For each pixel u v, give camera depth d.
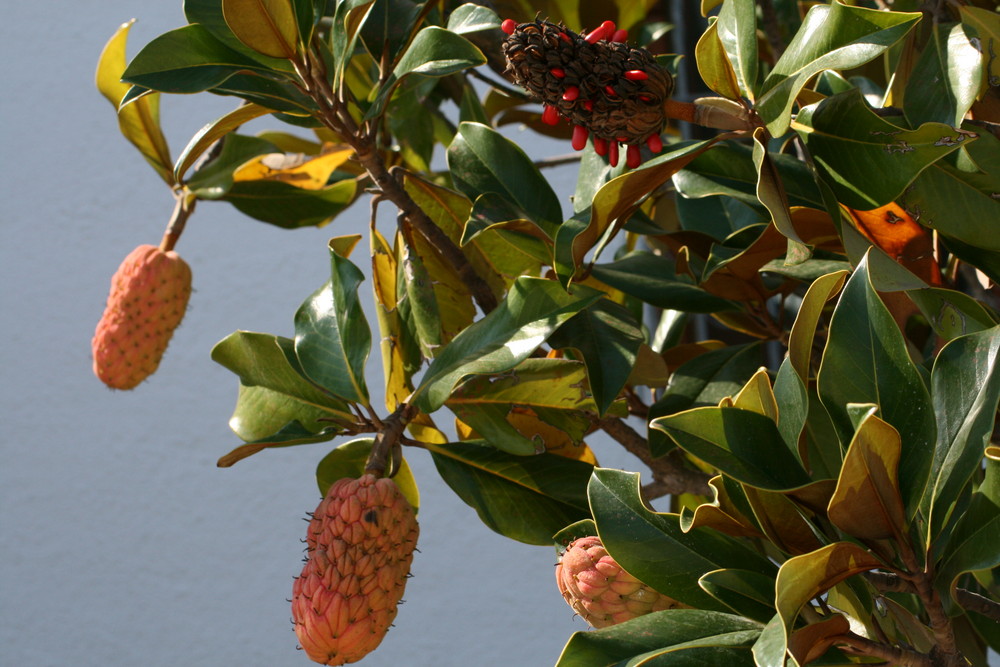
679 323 1.74
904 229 1.46
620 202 1.42
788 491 1.31
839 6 1.36
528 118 1.95
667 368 1.60
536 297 1.47
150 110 1.71
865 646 1.33
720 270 1.54
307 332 1.53
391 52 1.58
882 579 1.36
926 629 1.42
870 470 1.29
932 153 1.38
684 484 1.56
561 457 1.54
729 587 1.34
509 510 1.52
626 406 1.53
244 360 1.54
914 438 1.32
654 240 1.71
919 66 1.45
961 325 1.43
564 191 2.86
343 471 1.56
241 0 1.43
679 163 1.41
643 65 1.39
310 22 1.47
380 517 1.43
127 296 1.69
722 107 1.39
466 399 1.52
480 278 1.57
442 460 1.53
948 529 1.35
